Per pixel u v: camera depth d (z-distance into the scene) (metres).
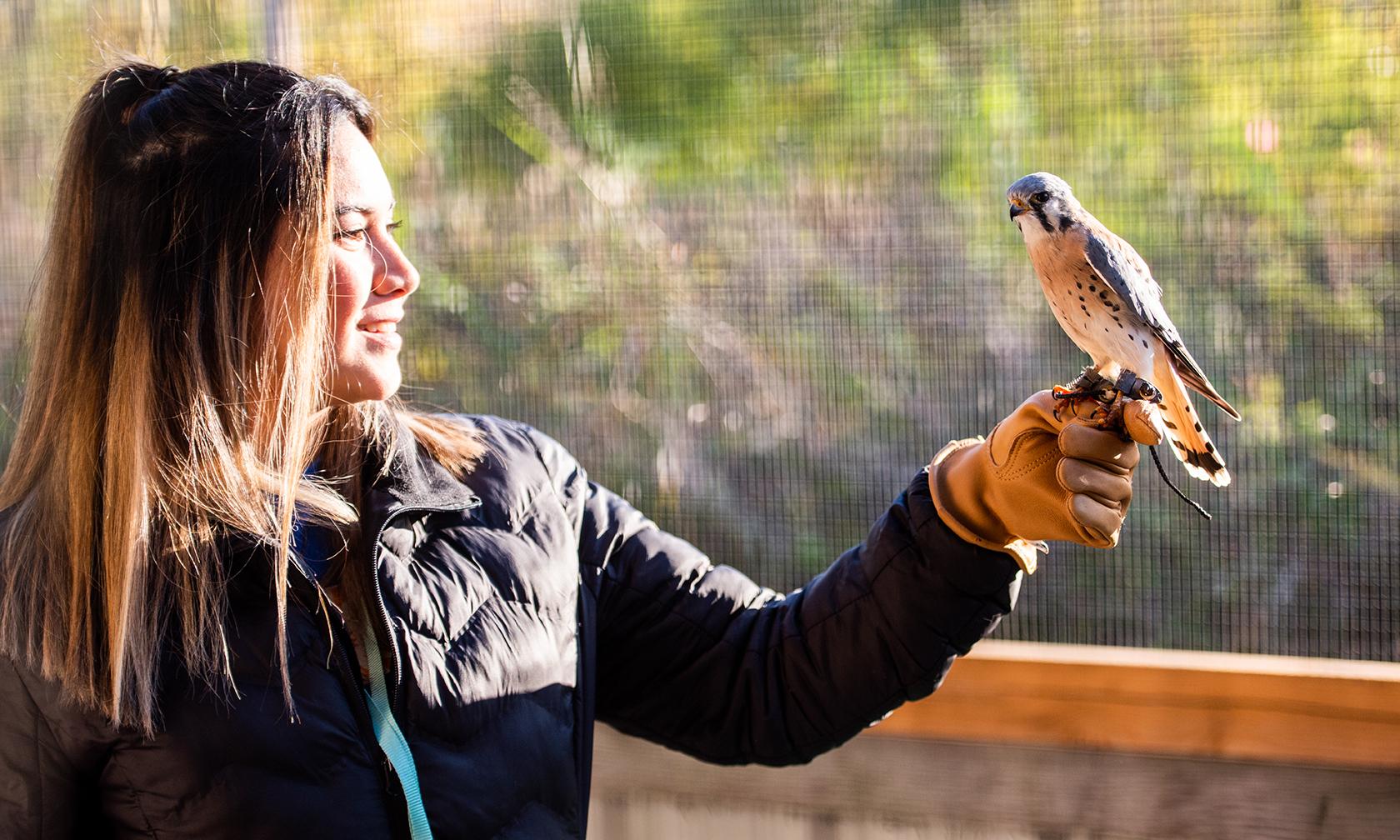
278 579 0.98
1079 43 2.43
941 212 2.60
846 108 2.70
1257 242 2.28
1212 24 2.31
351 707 1.02
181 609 0.98
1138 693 1.55
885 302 2.63
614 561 1.35
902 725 1.65
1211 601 2.16
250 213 1.03
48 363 1.05
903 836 1.66
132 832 0.98
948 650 1.24
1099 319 1.44
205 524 1.00
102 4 2.93
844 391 2.64
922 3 2.60
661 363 2.79
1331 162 2.24
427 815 1.03
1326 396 2.23
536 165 2.96
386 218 1.16
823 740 1.32
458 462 1.24
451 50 3.02
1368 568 2.11
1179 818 1.54
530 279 2.93
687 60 2.89
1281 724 1.50
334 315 1.10
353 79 3.03
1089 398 1.09
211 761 0.96
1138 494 2.20
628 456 2.78
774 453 2.64
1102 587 2.20
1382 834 1.47
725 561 2.66
